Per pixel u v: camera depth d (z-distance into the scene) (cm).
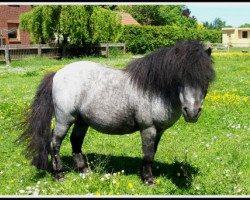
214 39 5253
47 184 625
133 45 4525
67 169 688
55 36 3912
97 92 607
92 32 3756
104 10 3834
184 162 691
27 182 640
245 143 825
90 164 706
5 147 826
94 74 618
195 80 508
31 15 3688
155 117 578
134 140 870
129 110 595
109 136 908
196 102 510
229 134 880
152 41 4528
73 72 621
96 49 4019
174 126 964
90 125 636
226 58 3453
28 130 649
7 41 4209
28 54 3588
